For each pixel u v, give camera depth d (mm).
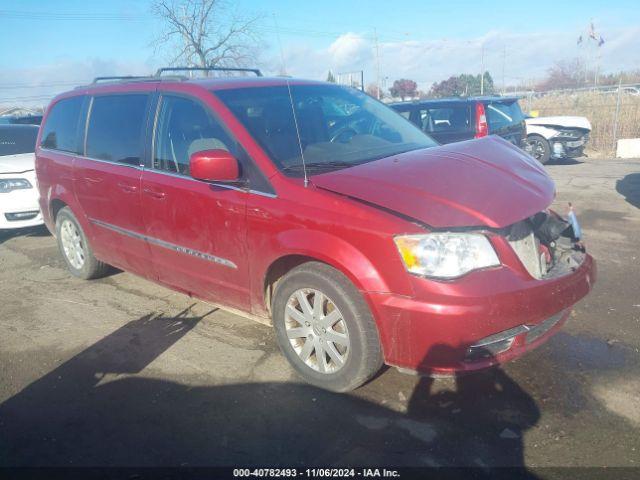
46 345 4254
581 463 2656
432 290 2805
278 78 4512
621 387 3273
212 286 3973
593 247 6012
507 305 2818
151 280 4719
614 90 22328
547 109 19859
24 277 5949
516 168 3590
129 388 3562
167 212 4094
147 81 4543
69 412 3332
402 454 2787
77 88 5504
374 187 3141
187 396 3428
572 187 9828
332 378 3285
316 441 2928
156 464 2820
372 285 2936
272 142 3668
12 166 7027
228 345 4062
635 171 11586
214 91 3988
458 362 2854
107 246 4992
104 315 4770
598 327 4051
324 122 4148
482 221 2906
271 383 3512
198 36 21000
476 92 44875
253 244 3504
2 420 3285
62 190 5336
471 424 2994
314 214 3166
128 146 4531
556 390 3266
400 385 3389
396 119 4699
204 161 3387
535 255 3152
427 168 3367
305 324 3375
